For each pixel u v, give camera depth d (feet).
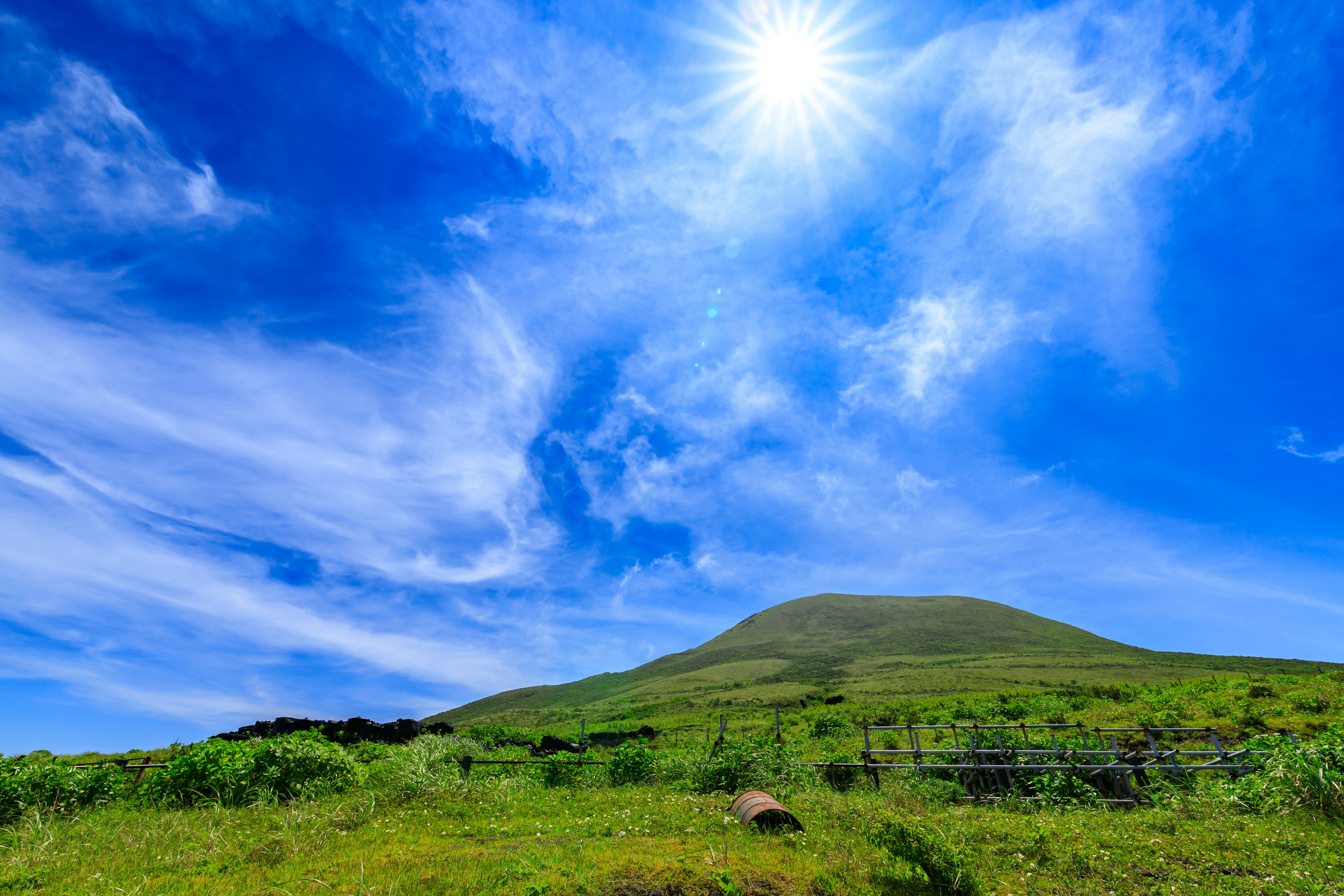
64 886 21.38
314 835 27.25
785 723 127.03
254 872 22.67
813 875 21.38
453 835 28.40
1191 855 23.94
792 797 36.42
